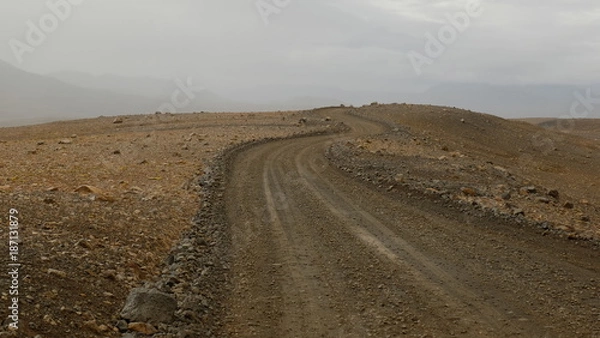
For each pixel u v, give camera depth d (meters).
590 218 14.96
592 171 43.25
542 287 8.92
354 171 22.12
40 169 19.47
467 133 51.53
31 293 6.02
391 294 8.59
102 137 36.66
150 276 8.57
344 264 10.27
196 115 58.09
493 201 15.39
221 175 21.11
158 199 14.81
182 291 8.12
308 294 8.63
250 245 11.70
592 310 7.88
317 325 7.37
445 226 13.37
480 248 11.38
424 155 26.23
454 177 19.52
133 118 55.16
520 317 7.61
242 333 7.05
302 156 28.09
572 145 55.50
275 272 9.80
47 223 9.27
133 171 20.59
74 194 12.98
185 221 13.05
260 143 33.78
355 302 8.26
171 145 30.53
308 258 10.70
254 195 17.78
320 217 14.49
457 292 8.67
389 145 31.64
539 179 29.03
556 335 6.99
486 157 38.28
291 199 17.11
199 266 9.73
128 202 13.48
